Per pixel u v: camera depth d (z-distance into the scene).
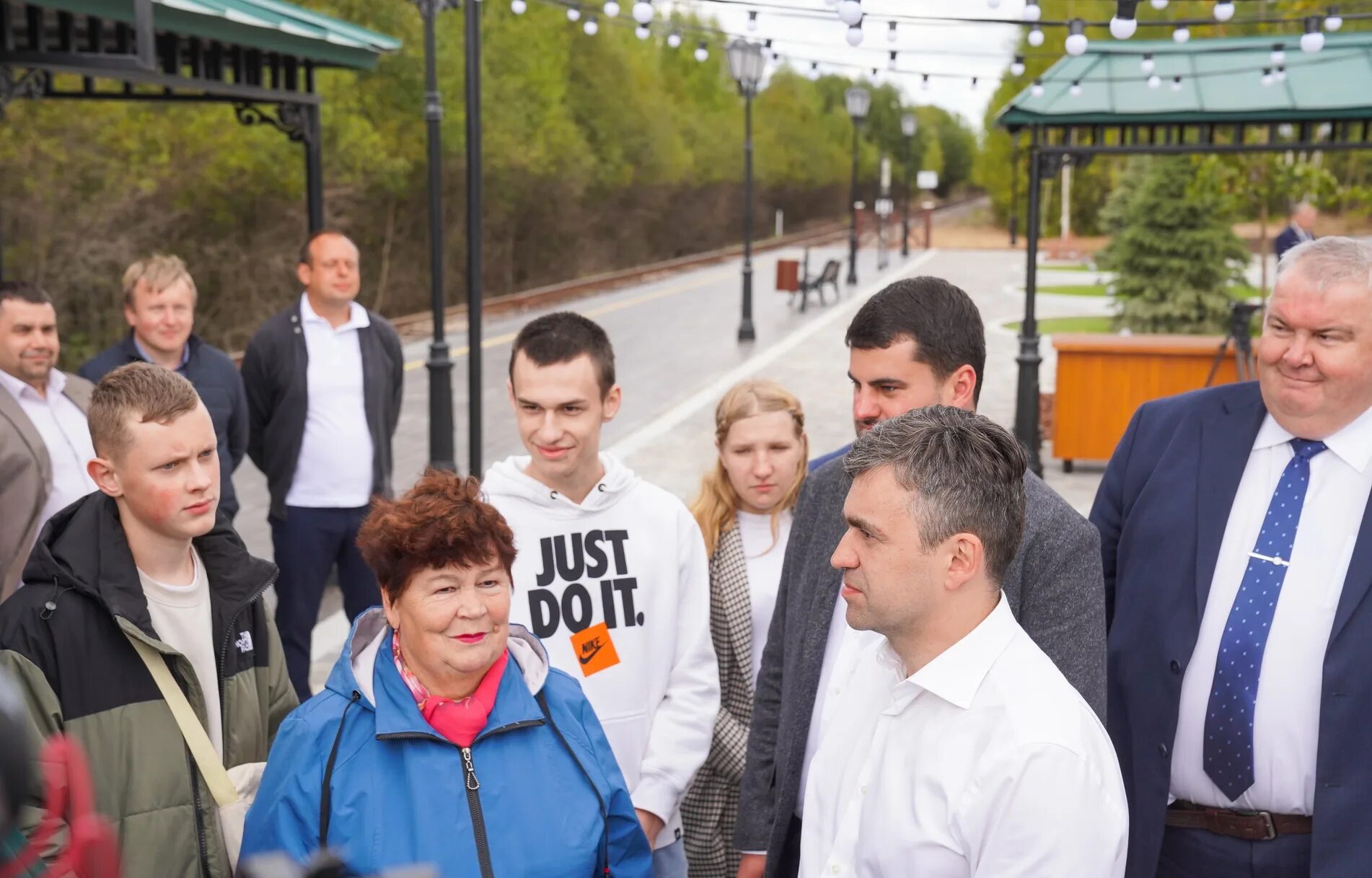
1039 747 1.66
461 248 30.31
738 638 3.27
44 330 3.92
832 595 2.45
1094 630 2.16
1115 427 9.80
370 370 5.24
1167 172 19.28
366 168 24.86
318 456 5.12
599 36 39.88
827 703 2.19
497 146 30.38
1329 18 4.90
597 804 2.06
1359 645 2.32
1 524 3.77
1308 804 2.43
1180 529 2.63
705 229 52.28
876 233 55.66
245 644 2.47
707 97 55.47
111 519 2.30
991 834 1.67
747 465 3.27
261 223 23.06
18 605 2.20
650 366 16.69
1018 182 52.06
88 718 2.18
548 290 27.41
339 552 5.27
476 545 1.94
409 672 2.02
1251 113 8.20
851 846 1.87
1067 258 44.59
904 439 1.79
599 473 2.83
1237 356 9.41
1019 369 9.20
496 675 2.05
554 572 2.75
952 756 1.74
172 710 2.24
